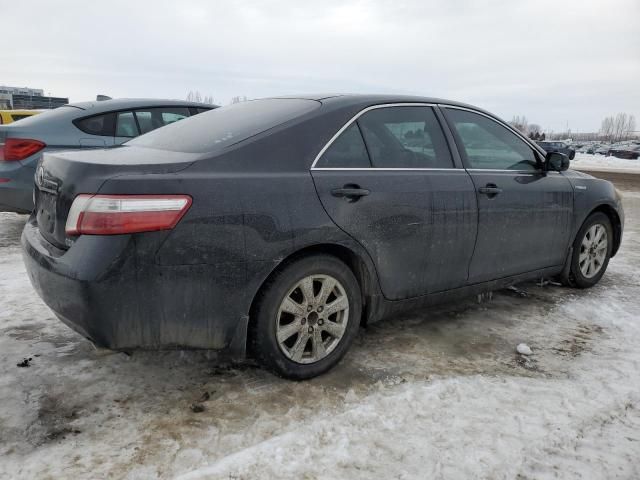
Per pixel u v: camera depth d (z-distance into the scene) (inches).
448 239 131.8
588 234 178.1
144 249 90.7
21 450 88.6
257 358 108.7
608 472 87.1
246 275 100.6
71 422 96.8
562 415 102.6
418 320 150.4
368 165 120.3
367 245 116.8
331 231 110.0
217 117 130.0
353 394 107.7
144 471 84.2
